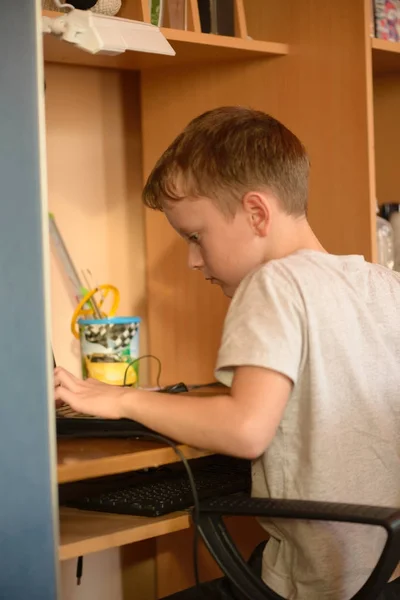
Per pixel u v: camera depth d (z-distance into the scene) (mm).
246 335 1242
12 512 1193
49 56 1999
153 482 1529
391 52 2100
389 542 1086
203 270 1516
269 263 1328
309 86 2027
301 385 1277
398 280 1433
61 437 1377
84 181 2156
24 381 1179
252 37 2123
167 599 1345
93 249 2174
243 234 1429
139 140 2248
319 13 2004
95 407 1337
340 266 1378
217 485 1499
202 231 1454
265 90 2080
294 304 1266
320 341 1273
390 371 1349
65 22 1524
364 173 1952
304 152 1508
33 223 1157
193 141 1453
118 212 2215
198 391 1857
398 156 2498
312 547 1284
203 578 2127
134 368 1908
